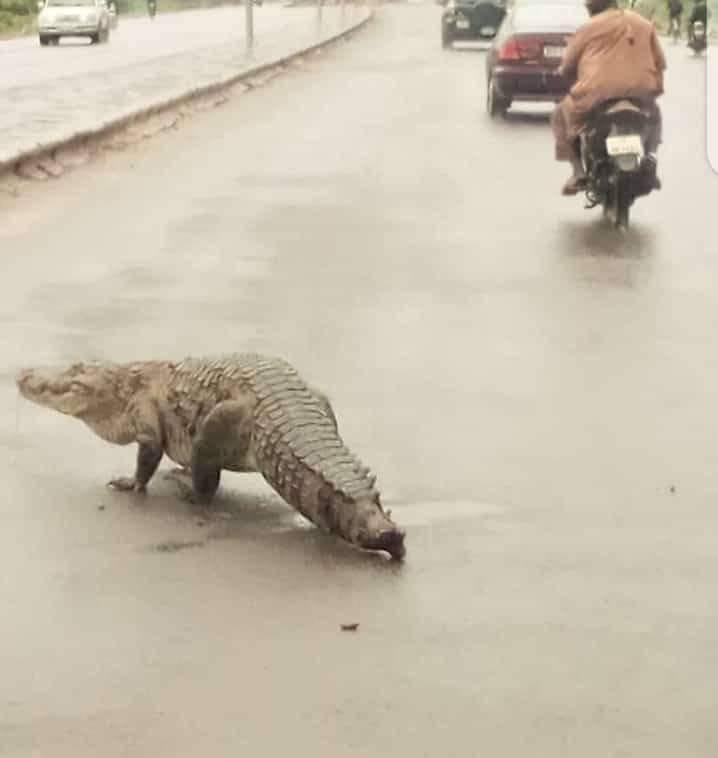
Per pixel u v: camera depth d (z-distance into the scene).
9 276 11.84
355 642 6.05
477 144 19.42
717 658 5.95
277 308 11.01
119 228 13.62
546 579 6.72
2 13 63.06
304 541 7.10
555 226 13.94
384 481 8.02
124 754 5.16
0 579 6.64
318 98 25.77
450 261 12.48
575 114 14.12
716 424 8.99
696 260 12.62
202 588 6.56
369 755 5.17
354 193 15.53
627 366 9.86
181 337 10.30
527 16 22.75
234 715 5.45
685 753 5.21
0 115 19.55
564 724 5.40
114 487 7.84
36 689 5.62
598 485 8.04
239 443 7.32
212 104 24.06
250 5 33.94
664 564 6.92
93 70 30.09
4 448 8.50
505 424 8.93
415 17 73.25
